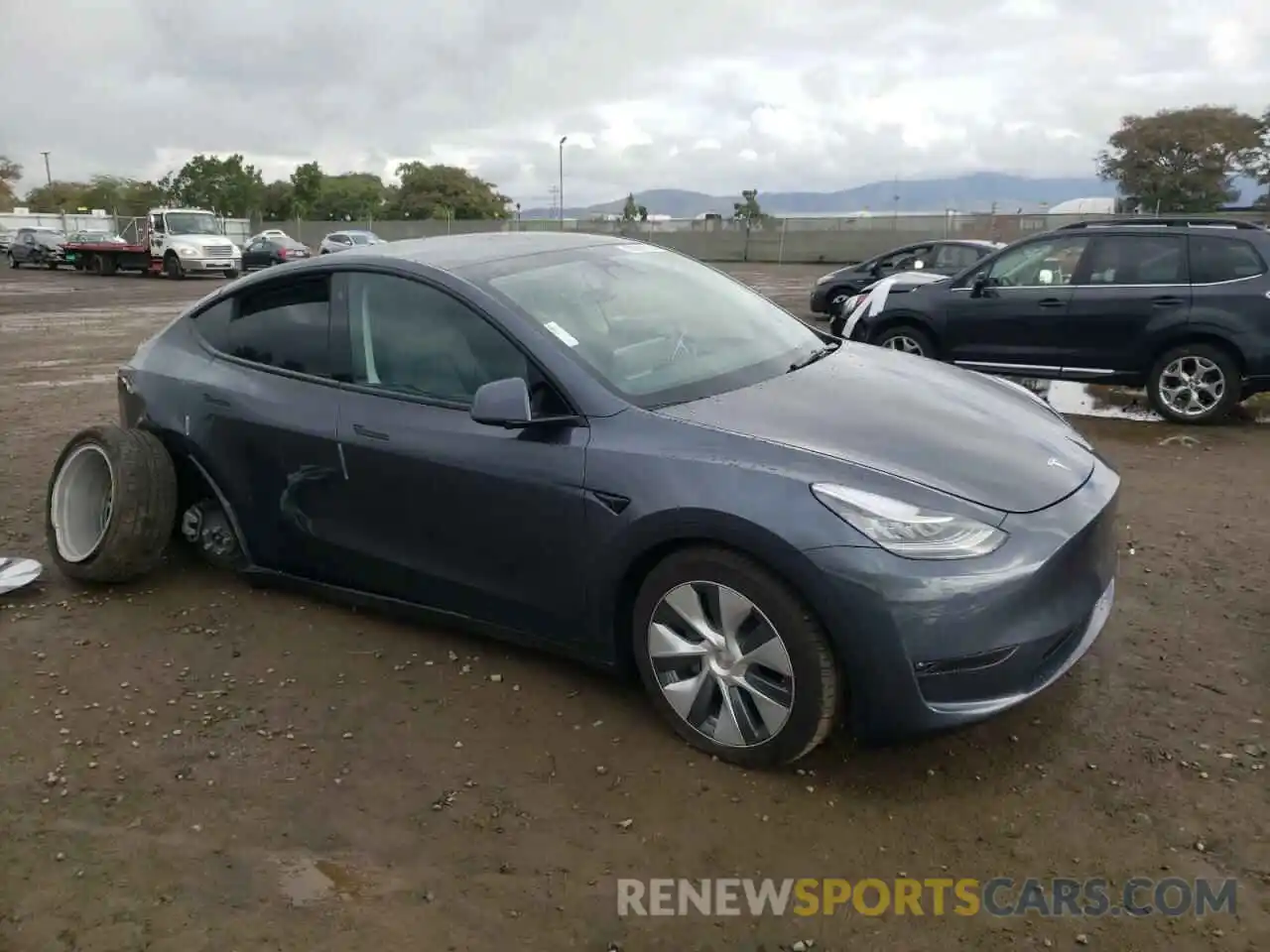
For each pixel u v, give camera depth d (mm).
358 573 4094
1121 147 55375
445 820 2975
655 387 3490
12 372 11398
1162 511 5688
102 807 3076
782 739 3057
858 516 2879
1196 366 8141
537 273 3969
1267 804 2938
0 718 3598
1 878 2770
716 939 2502
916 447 3168
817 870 2732
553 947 2484
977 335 9141
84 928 2574
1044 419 3764
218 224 34156
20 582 4676
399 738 3414
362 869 2777
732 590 3061
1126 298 8312
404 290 3908
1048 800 2990
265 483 4262
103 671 3930
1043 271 8844
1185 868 2695
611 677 3771
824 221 43594
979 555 2863
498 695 3674
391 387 3887
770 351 4016
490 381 3609
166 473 4602
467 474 3561
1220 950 2416
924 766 3178
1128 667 3754
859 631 2852
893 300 9656
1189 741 3268
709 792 3070
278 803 3076
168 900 2670
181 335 4770
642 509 3148
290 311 4281
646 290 4152
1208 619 4160
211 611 4469
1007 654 2900
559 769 3213
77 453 4758
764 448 3100
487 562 3633
